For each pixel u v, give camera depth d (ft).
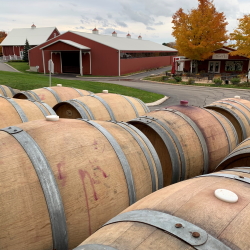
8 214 8.23
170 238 6.29
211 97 79.41
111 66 144.15
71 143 10.39
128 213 7.69
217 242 6.05
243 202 7.47
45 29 242.78
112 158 10.85
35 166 9.08
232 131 19.34
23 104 20.17
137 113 25.43
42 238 8.64
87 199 9.55
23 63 199.11
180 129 16.71
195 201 7.52
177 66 153.99
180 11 127.03
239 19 116.26
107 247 6.40
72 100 23.95
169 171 15.92
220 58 136.46
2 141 9.76
